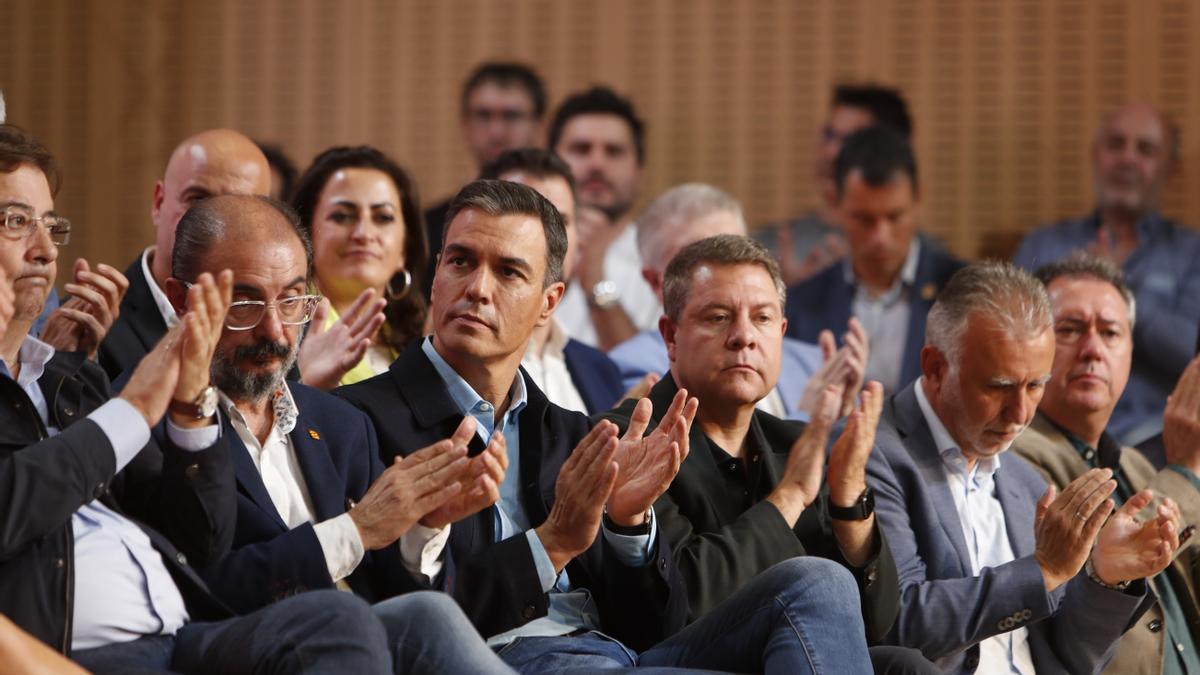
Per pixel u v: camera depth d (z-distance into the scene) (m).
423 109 20.12
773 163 19.89
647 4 20.08
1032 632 10.99
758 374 10.41
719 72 20.02
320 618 7.47
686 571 9.57
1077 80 19.83
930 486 10.94
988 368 10.79
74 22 20.16
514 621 8.73
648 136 19.97
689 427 9.61
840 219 17.72
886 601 9.94
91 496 7.59
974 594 10.27
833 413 10.41
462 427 8.51
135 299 11.13
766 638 8.71
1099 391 12.16
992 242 19.80
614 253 18.06
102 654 7.73
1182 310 17.83
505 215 9.52
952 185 19.89
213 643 7.70
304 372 10.58
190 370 7.88
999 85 19.88
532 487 9.45
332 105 20.22
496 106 19.44
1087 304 12.22
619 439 9.83
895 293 17.36
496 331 9.42
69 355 8.59
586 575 9.41
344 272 12.65
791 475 10.27
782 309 10.68
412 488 8.36
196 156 11.65
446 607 7.91
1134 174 18.78
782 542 9.86
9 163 8.48
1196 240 18.48
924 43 19.97
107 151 19.98
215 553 8.08
